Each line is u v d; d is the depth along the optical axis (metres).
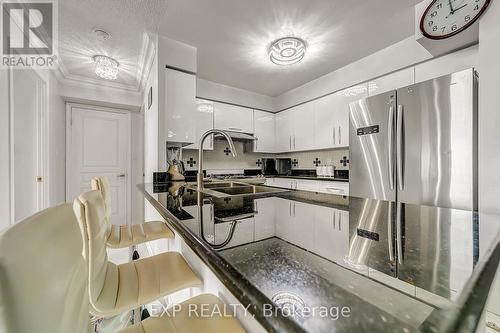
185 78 2.27
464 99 1.42
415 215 0.97
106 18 1.85
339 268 0.45
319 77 3.08
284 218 0.92
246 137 3.33
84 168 3.39
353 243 0.62
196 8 1.75
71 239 0.49
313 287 0.37
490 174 1.13
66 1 1.66
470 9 1.42
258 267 0.44
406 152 1.69
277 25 1.96
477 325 0.28
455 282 0.39
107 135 3.58
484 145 1.15
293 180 3.32
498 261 0.45
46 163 2.53
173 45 2.20
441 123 1.52
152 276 0.89
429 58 2.02
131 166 3.76
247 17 1.86
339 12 1.82
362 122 2.01
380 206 1.18
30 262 0.34
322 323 0.28
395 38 2.18
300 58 2.32
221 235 0.64
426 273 0.43
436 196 1.53
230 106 3.38
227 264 0.45
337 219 0.91
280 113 3.79
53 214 0.47
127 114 3.73
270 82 3.26
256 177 3.53
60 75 2.90
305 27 2.00
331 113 2.93
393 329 0.27
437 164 1.53
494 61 1.14
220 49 2.35
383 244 0.61
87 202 0.69
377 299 0.34
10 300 0.28
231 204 1.18
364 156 1.98
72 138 3.30
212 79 3.14
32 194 2.30
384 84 2.37
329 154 3.34
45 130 2.51
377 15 1.85
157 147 2.14
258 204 1.21
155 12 1.79
